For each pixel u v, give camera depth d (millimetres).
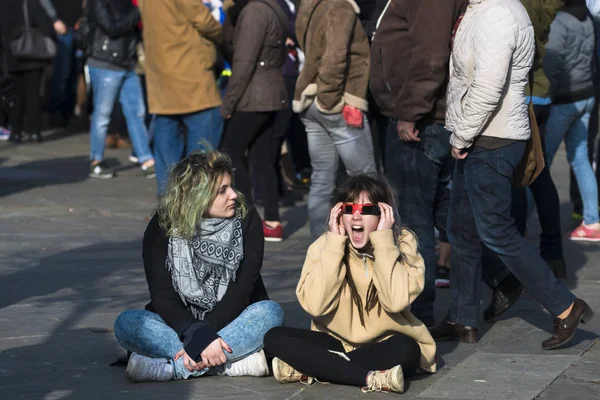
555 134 21297
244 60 21531
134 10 30328
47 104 46125
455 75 13758
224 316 12984
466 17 13602
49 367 13336
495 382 12484
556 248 18094
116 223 25016
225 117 22047
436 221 17203
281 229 23078
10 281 18812
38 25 37438
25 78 38375
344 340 12930
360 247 12617
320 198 19188
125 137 38875
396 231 12789
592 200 22078
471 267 14422
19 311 16469
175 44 23156
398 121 14969
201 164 13031
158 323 13109
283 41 22094
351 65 17953
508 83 13500
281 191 27547
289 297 17438
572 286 17750
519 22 13234
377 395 12086
